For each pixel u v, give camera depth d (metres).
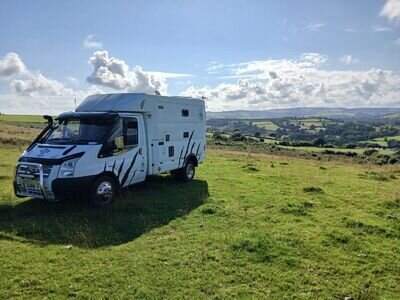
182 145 13.56
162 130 12.27
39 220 8.48
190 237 7.63
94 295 5.16
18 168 9.36
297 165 23.80
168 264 6.25
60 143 9.81
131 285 5.48
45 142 10.09
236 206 10.41
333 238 7.91
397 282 6.04
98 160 9.55
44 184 8.84
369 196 12.73
